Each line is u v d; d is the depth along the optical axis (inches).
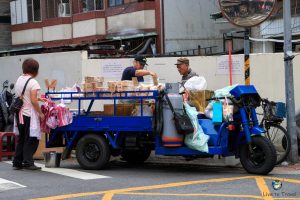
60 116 423.8
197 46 966.4
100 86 425.1
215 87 558.3
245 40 452.8
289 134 435.2
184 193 319.9
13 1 1238.9
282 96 526.9
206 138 383.2
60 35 1125.7
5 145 506.9
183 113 386.9
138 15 969.5
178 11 959.0
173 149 393.4
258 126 389.1
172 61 579.5
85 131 425.4
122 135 414.3
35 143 421.7
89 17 1051.9
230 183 352.8
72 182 364.8
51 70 669.9
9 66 751.7
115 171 417.4
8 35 1269.7
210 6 976.3
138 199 304.3
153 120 390.9
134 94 402.3
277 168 418.3
